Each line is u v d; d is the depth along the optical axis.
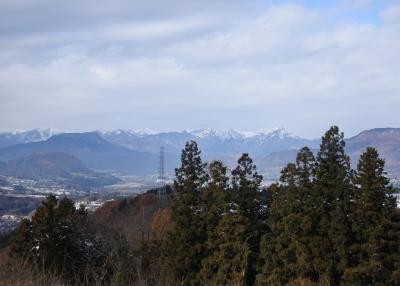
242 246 26.80
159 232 37.97
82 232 31.47
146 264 28.27
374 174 25.33
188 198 30.31
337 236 25.14
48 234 30.23
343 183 26.11
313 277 26.03
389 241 24.83
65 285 13.18
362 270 24.03
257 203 29.39
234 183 29.48
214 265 27.61
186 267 28.73
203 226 29.44
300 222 25.94
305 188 26.98
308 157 27.61
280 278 25.86
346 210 25.98
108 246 29.98
